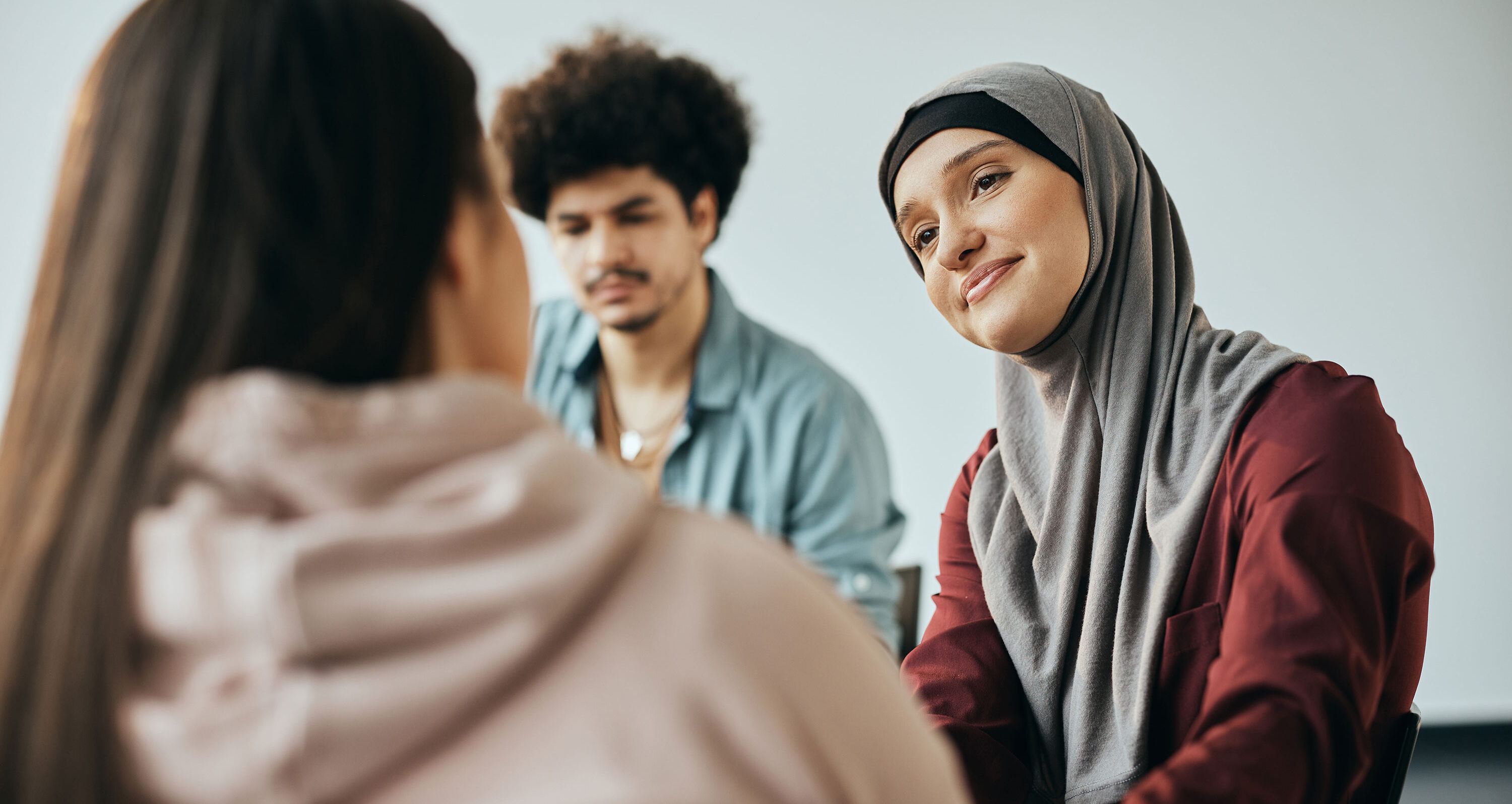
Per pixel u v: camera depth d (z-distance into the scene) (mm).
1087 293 1094
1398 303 3457
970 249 1087
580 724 370
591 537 382
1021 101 1067
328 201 419
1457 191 3475
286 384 385
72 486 394
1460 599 3336
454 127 467
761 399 1717
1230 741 791
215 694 365
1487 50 3506
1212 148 3496
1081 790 1056
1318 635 825
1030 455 1203
